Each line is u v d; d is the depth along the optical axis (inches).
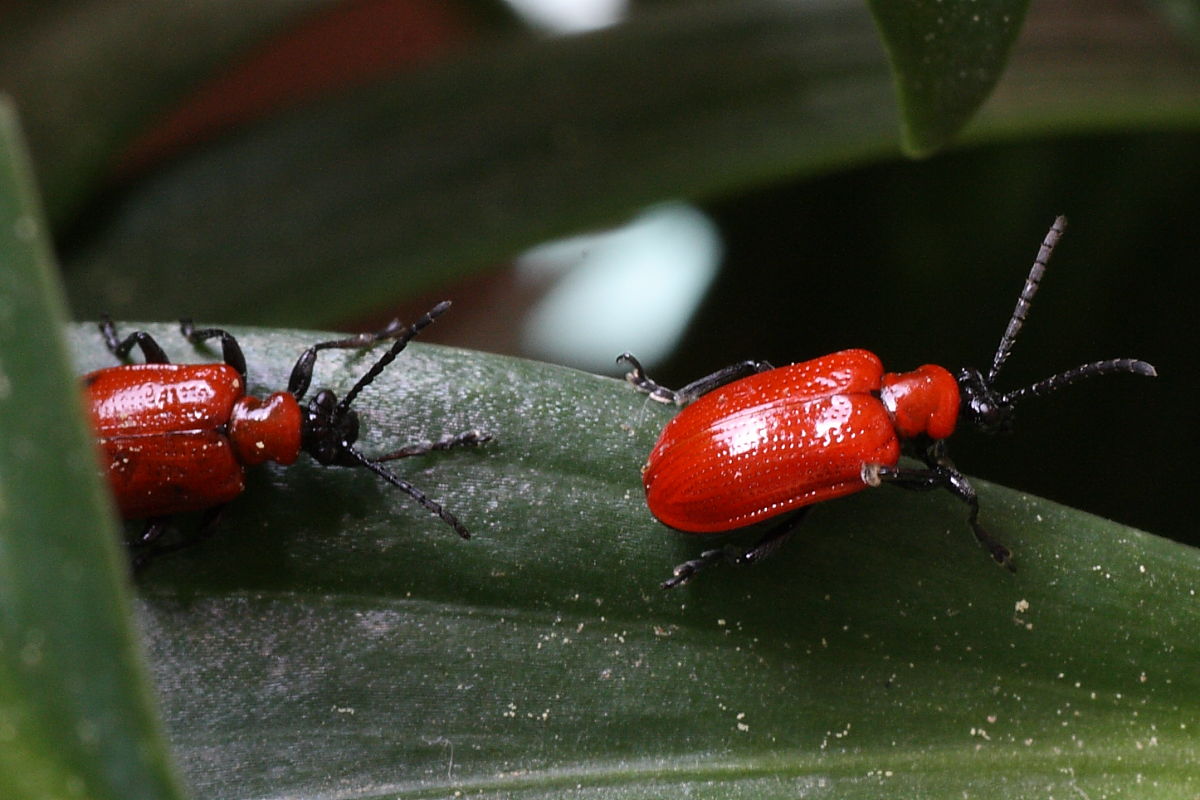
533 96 3.9
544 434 3.5
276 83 4.6
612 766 3.4
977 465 3.9
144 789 2.9
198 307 3.8
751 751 3.4
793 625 3.4
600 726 3.4
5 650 3.0
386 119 3.9
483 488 3.5
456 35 4.7
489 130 3.8
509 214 3.8
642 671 3.4
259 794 3.4
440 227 3.8
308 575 3.4
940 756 3.4
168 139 4.4
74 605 3.0
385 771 3.4
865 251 4.0
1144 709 3.4
